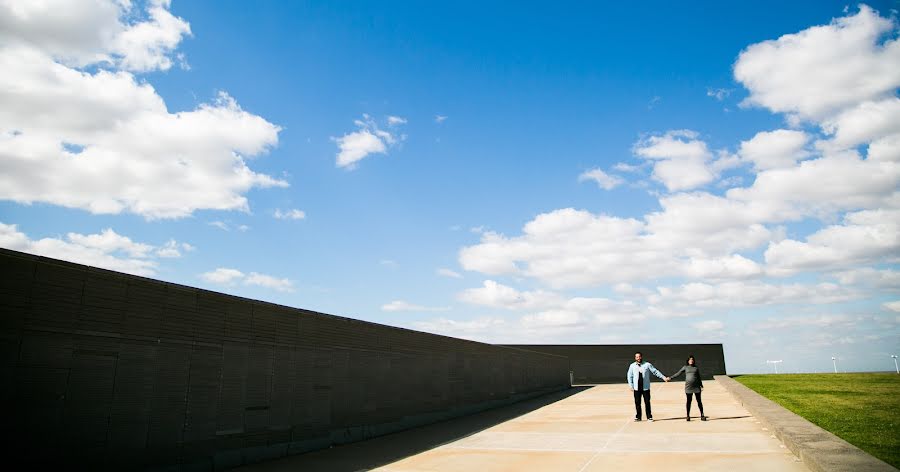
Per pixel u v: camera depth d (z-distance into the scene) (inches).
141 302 412.5
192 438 443.2
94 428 369.1
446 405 903.1
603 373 2278.5
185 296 451.5
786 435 486.6
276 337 547.5
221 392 475.8
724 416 768.9
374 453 551.2
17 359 330.6
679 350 2271.2
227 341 488.1
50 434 343.3
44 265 350.6
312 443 577.0
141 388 404.8
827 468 336.5
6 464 320.2
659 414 833.5
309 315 599.8
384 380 728.3
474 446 578.9
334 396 622.8
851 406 837.2
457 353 971.3
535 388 1455.5
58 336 353.7
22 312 335.9
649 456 480.4
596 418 821.9
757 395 911.7
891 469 332.2
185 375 442.9
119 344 391.9
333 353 631.2
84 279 373.7
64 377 354.6
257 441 507.2
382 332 738.8
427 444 608.4
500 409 1101.1
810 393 1117.1
